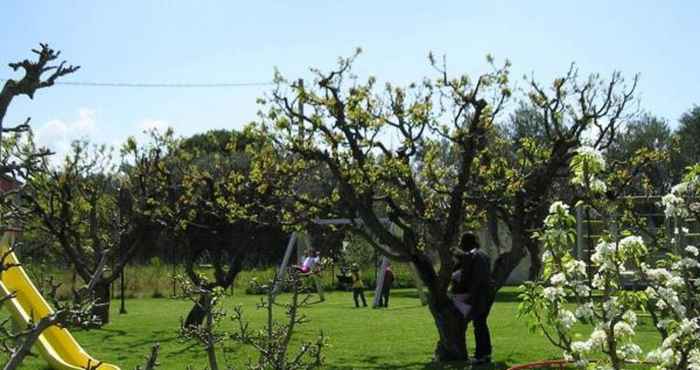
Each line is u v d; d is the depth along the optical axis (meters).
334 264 9.96
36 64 2.77
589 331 12.38
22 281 11.79
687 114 38.97
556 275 5.05
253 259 33.00
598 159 5.07
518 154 12.06
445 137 10.81
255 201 13.12
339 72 10.86
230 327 15.64
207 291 5.79
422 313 19.91
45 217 14.17
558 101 11.99
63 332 11.09
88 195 16.89
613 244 4.98
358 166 10.84
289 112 10.91
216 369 5.30
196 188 15.26
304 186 14.16
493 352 12.05
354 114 10.73
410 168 10.87
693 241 12.18
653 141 36.41
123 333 15.48
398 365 11.17
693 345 4.89
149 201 15.06
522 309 5.16
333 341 13.86
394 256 11.23
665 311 5.27
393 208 11.19
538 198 11.36
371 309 21.38
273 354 5.38
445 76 10.86
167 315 19.94
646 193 15.14
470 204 11.65
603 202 5.16
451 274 11.12
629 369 8.94
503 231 25.34
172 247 28.33
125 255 16.39
